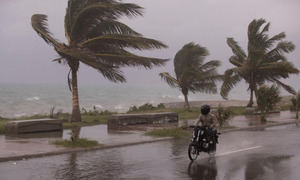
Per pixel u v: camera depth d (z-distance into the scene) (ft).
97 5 61.67
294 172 26.89
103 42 65.82
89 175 25.89
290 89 104.94
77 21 64.44
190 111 100.63
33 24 63.16
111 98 324.80
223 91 102.27
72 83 68.28
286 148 39.11
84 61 61.87
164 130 51.67
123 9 62.75
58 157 33.32
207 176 25.72
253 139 47.29
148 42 63.77
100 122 69.21
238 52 106.93
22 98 276.21
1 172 26.73
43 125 53.62
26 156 32.73
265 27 103.50
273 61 103.86
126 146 41.04
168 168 28.43
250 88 107.86
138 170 27.63
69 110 189.88
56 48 65.00
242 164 30.01
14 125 50.75
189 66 102.12
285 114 96.27
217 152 36.40
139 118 65.67
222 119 61.41
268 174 26.23
